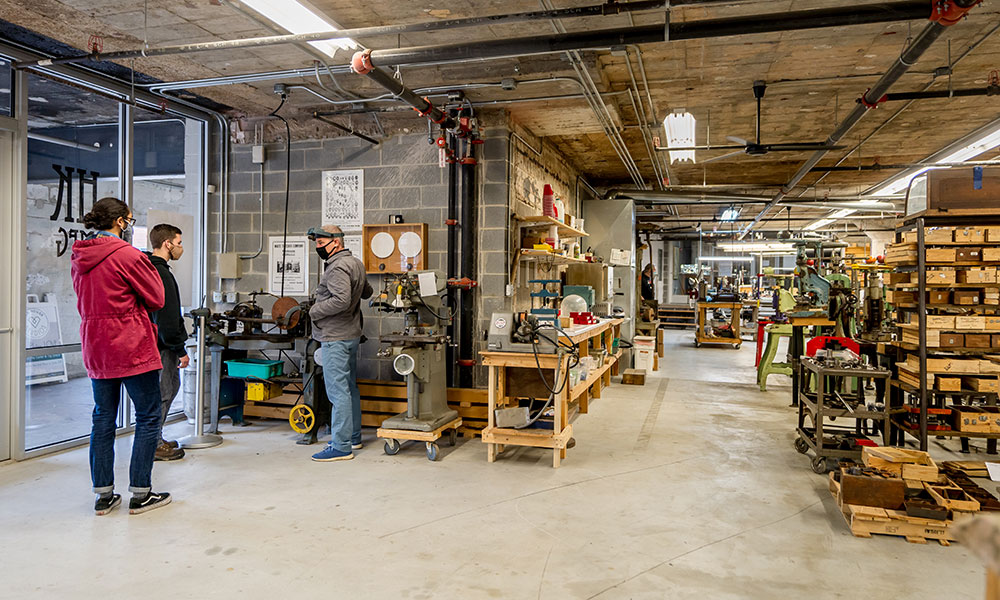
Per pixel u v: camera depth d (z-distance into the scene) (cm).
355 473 381
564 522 304
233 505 324
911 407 430
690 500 337
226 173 550
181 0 332
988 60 439
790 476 380
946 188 405
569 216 618
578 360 438
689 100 539
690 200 920
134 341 304
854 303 639
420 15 365
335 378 411
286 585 239
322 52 391
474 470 389
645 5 291
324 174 527
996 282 393
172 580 242
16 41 400
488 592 235
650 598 231
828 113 580
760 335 802
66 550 268
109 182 462
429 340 413
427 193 503
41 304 422
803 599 231
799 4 350
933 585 243
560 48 325
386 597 230
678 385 724
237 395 504
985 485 363
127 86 462
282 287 535
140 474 311
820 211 1227
